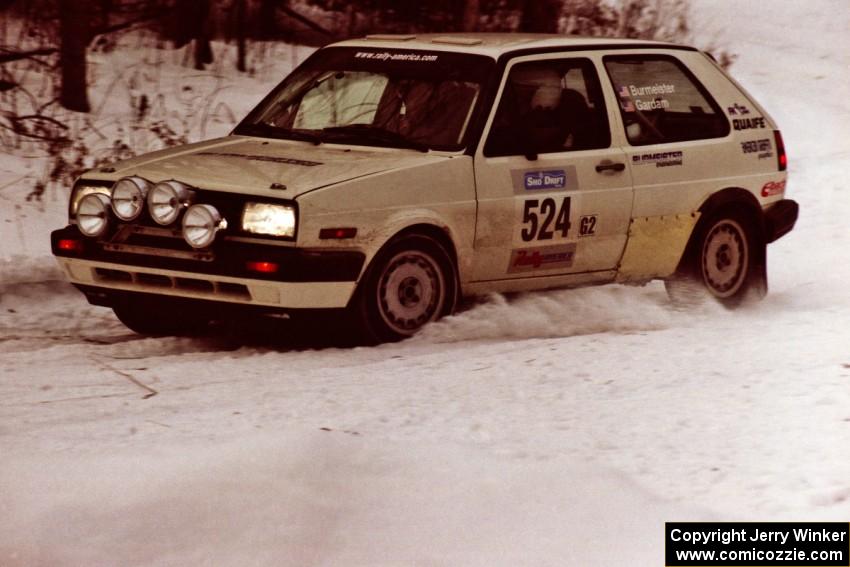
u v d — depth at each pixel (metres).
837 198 25.62
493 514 8.69
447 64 15.59
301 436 9.64
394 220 14.21
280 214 13.66
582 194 15.69
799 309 17.64
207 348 14.77
